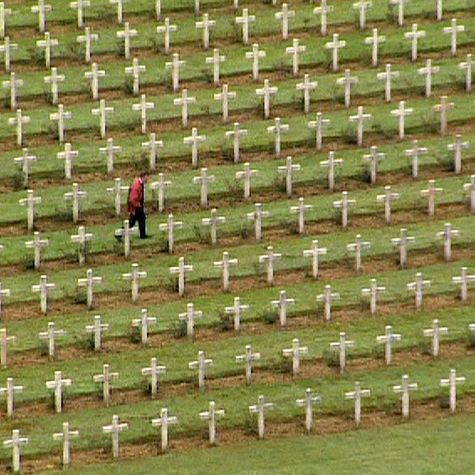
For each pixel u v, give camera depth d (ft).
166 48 583.17
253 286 503.20
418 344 483.92
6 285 504.43
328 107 563.48
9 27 593.83
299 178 537.65
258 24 593.01
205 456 451.94
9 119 556.92
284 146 549.54
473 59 580.30
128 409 465.47
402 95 568.00
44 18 593.01
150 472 446.19
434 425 460.96
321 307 494.59
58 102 565.94
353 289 501.56
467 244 516.73
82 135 554.46
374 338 485.56
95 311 495.82
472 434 457.68
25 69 578.66
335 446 454.40
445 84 570.46
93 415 463.42
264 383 472.85
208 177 527.40
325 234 520.83
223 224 522.06
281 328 489.67
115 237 514.27
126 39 579.89
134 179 535.60
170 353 481.46
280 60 578.66
